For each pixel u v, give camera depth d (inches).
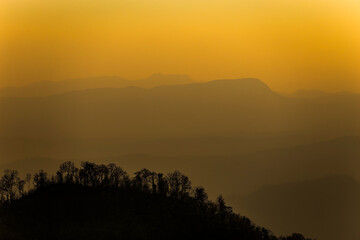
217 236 6176.2
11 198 6633.9
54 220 6048.2
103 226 5940.0
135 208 6373.0
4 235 5698.8
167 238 5856.3
